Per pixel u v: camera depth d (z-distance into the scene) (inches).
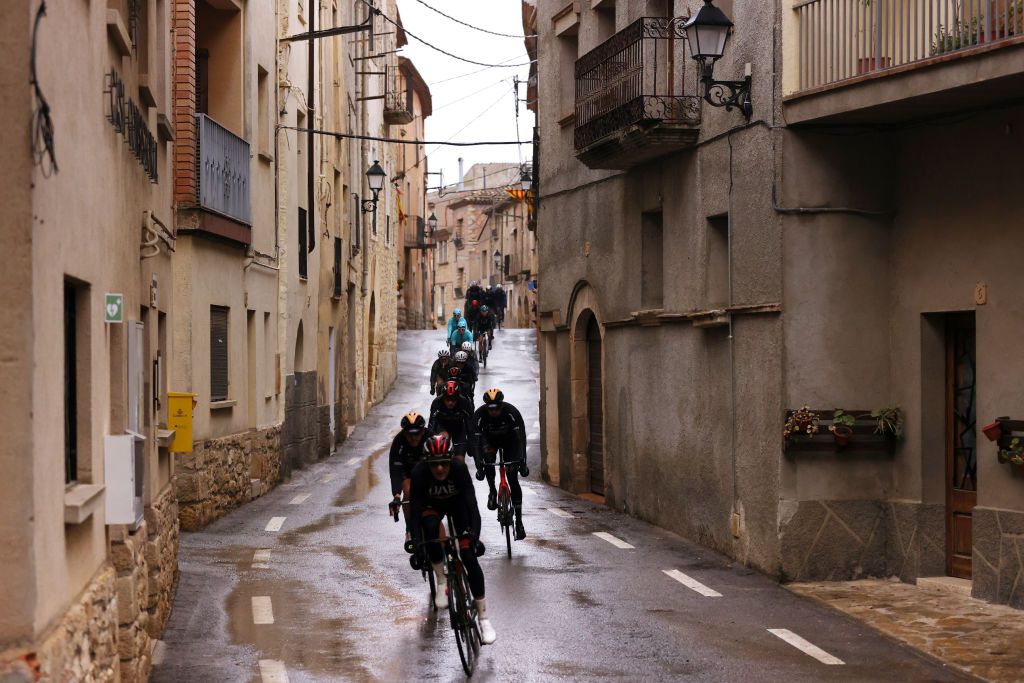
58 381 355.3
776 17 819.4
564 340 1379.2
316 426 1644.9
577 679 561.0
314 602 722.8
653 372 1073.5
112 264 492.1
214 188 1076.5
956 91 693.9
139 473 488.4
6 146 315.9
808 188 820.0
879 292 827.4
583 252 1288.1
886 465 826.8
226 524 1039.0
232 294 1163.3
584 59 1155.9
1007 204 730.8
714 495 930.7
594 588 780.6
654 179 1072.8
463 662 564.7
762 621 690.2
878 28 754.8
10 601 314.3
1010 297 726.5
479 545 608.1
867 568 822.5
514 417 921.5
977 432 747.4
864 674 573.0
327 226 1817.2
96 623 406.3
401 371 3090.6
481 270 6028.5
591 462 1336.1
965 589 762.2
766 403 834.2
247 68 1227.2
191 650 606.5
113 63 508.4
